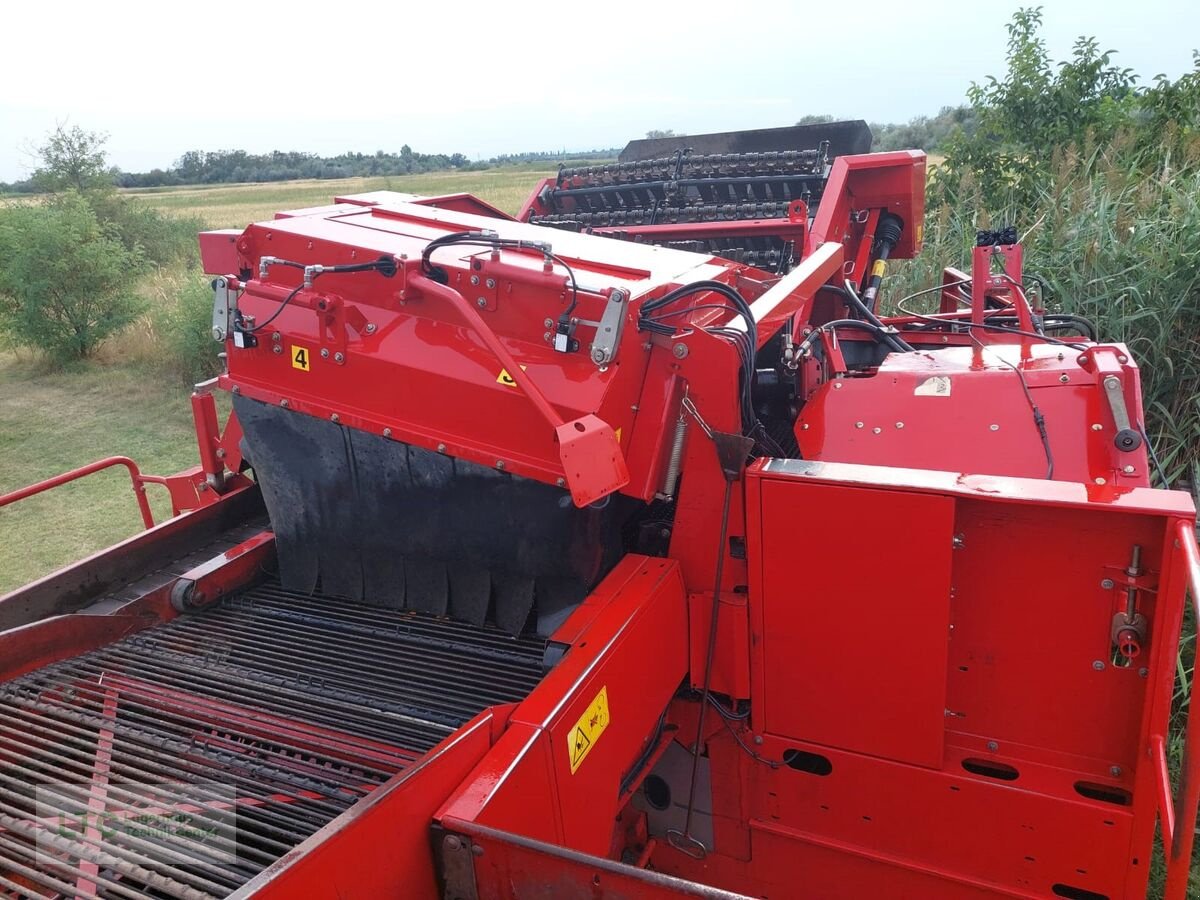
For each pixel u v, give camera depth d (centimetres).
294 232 278
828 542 229
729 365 232
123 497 734
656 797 288
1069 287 577
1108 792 223
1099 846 222
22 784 195
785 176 454
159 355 1174
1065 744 224
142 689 245
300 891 138
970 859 239
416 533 275
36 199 1773
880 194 471
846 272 480
